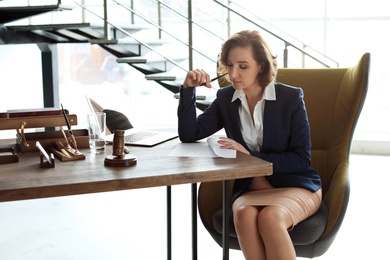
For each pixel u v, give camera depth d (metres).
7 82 6.08
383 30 6.30
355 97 2.29
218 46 6.67
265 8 6.46
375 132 6.14
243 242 1.93
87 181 1.56
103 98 3.98
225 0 6.47
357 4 6.15
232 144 2.01
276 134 2.19
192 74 2.21
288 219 1.94
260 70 2.17
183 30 6.77
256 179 2.22
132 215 3.71
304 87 2.50
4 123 1.98
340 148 2.35
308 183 2.18
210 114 2.34
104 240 3.19
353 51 6.36
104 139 2.00
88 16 6.83
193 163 1.79
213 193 2.33
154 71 5.44
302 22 6.38
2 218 3.59
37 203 3.95
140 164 1.78
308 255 2.14
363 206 3.96
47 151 2.00
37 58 6.38
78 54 9.25
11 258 2.89
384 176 4.77
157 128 6.81
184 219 3.64
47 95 5.82
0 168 1.73
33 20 6.71
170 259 2.59
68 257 2.91
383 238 3.30
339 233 3.41
